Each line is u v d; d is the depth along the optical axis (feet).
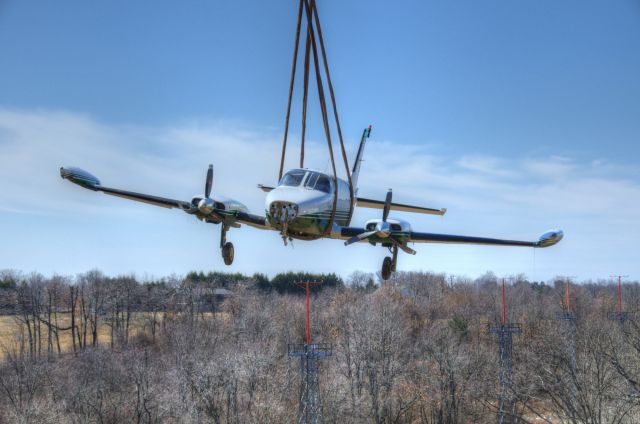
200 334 233.14
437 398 178.19
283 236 57.31
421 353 219.61
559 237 69.15
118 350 239.50
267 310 257.34
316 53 51.11
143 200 64.54
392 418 180.55
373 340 192.65
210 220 63.93
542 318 230.48
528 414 118.93
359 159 95.55
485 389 163.84
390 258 70.69
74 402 174.60
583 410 87.25
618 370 87.97
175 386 170.91
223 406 167.84
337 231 63.26
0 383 185.57
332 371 198.90
